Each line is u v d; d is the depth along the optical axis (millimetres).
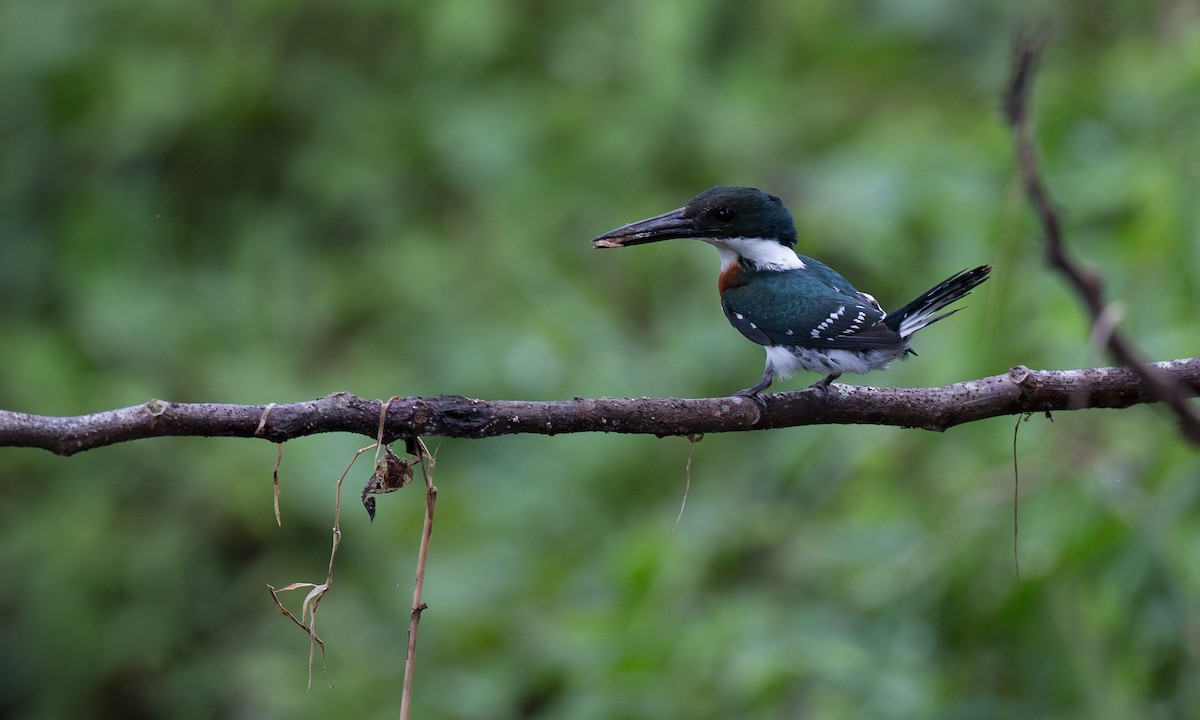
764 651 8352
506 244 12359
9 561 11336
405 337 12094
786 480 10602
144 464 11523
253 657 10875
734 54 13422
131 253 12422
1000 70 12695
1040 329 8961
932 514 8922
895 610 8750
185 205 13016
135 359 11883
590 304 11930
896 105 12938
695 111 12562
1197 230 9047
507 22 13414
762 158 12250
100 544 11297
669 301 12094
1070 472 8414
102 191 12680
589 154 12633
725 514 10320
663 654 8758
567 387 11477
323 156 12977
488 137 12828
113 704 11234
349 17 13438
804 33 13508
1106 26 12609
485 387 11594
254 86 12906
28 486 11617
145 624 11164
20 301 12617
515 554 11102
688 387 11438
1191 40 10445
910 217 11070
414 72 13461
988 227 10062
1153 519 8039
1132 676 8016
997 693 8344
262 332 12242
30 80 12984
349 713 10242
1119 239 9484
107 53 13102
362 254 12797
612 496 11266
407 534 11375
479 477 11680
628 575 9297
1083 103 10859
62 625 11125
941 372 9352
